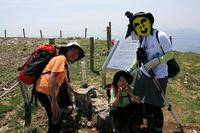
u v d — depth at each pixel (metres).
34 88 2.23
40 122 2.72
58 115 2.14
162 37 2.21
